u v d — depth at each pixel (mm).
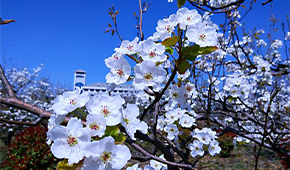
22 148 1269
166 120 430
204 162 1421
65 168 160
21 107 189
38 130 1349
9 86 204
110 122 170
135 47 223
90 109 174
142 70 216
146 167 399
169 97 359
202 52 213
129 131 182
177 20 229
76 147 157
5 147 1712
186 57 217
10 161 1238
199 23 223
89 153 154
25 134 1316
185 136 431
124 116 189
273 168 1437
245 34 881
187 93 402
